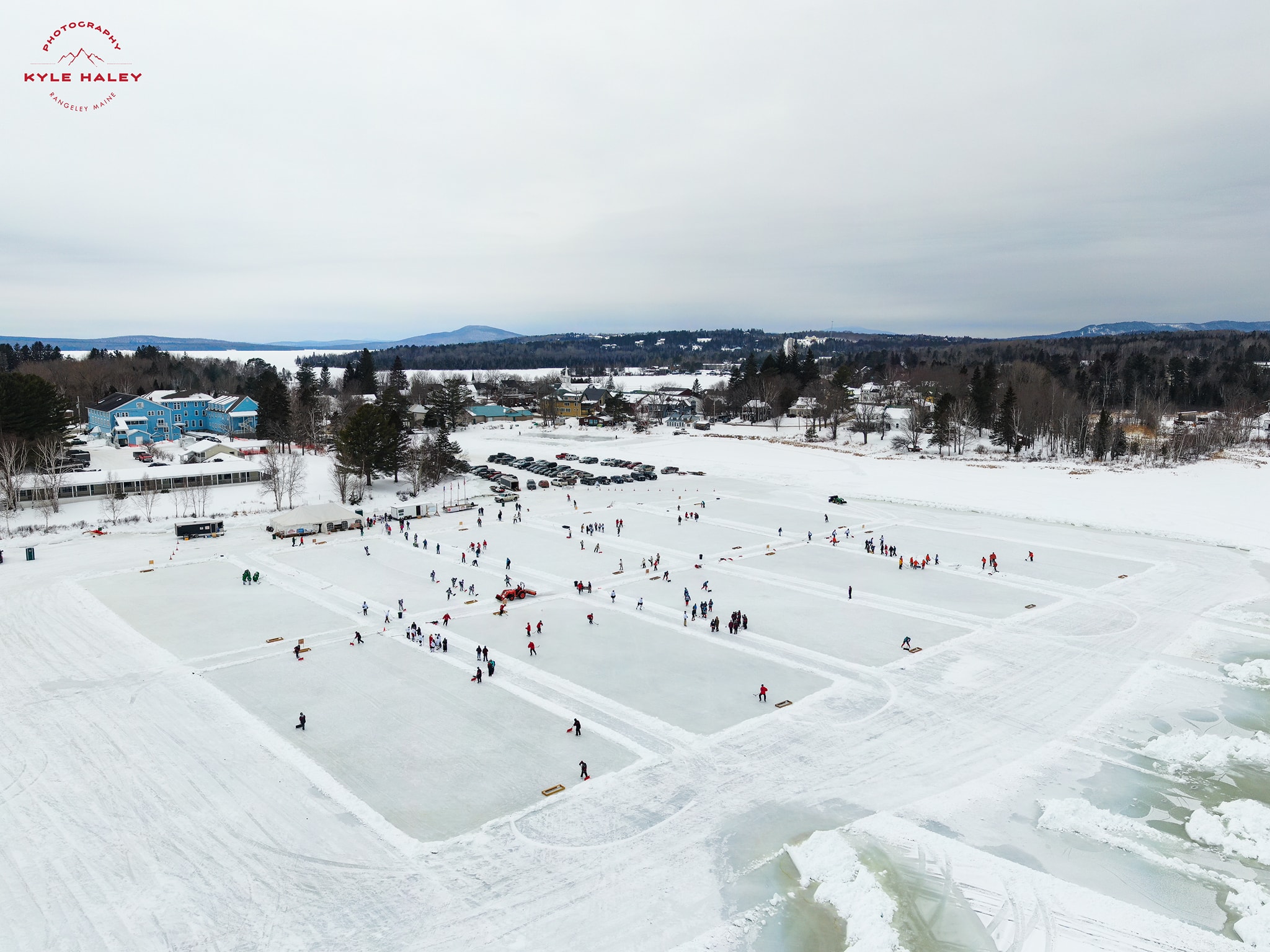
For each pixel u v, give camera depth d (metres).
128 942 29.59
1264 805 39.31
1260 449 169.00
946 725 47.91
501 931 30.52
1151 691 52.75
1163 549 92.62
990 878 34.03
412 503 118.12
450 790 40.25
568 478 138.88
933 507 119.56
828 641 61.94
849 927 30.91
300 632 62.94
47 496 107.75
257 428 170.38
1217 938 30.50
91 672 54.75
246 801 39.09
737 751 44.44
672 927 30.92
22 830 36.62
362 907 31.72
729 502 122.38
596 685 53.19
